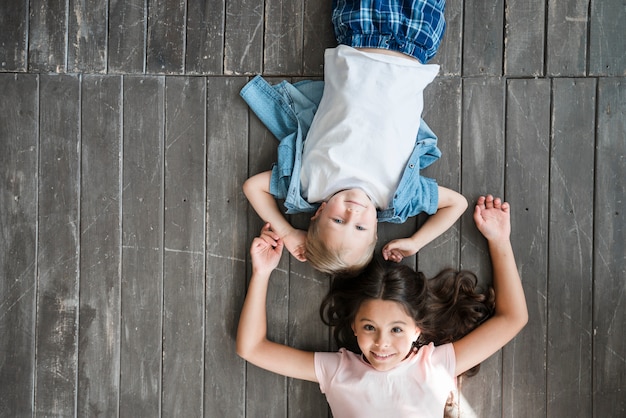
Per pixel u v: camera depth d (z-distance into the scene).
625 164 1.51
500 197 1.52
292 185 1.41
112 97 1.56
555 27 1.51
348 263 1.35
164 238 1.56
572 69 1.51
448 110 1.52
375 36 1.42
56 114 1.56
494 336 1.45
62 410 1.58
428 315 1.50
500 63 1.52
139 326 1.57
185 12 1.54
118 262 1.57
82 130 1.56
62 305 1.57
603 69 1.51
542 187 1.52
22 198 1.57
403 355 1.40
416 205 1.45
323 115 1.42
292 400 1.56
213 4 1.54
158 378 1.57
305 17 1.53
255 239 1.46
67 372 1.58
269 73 1.54
